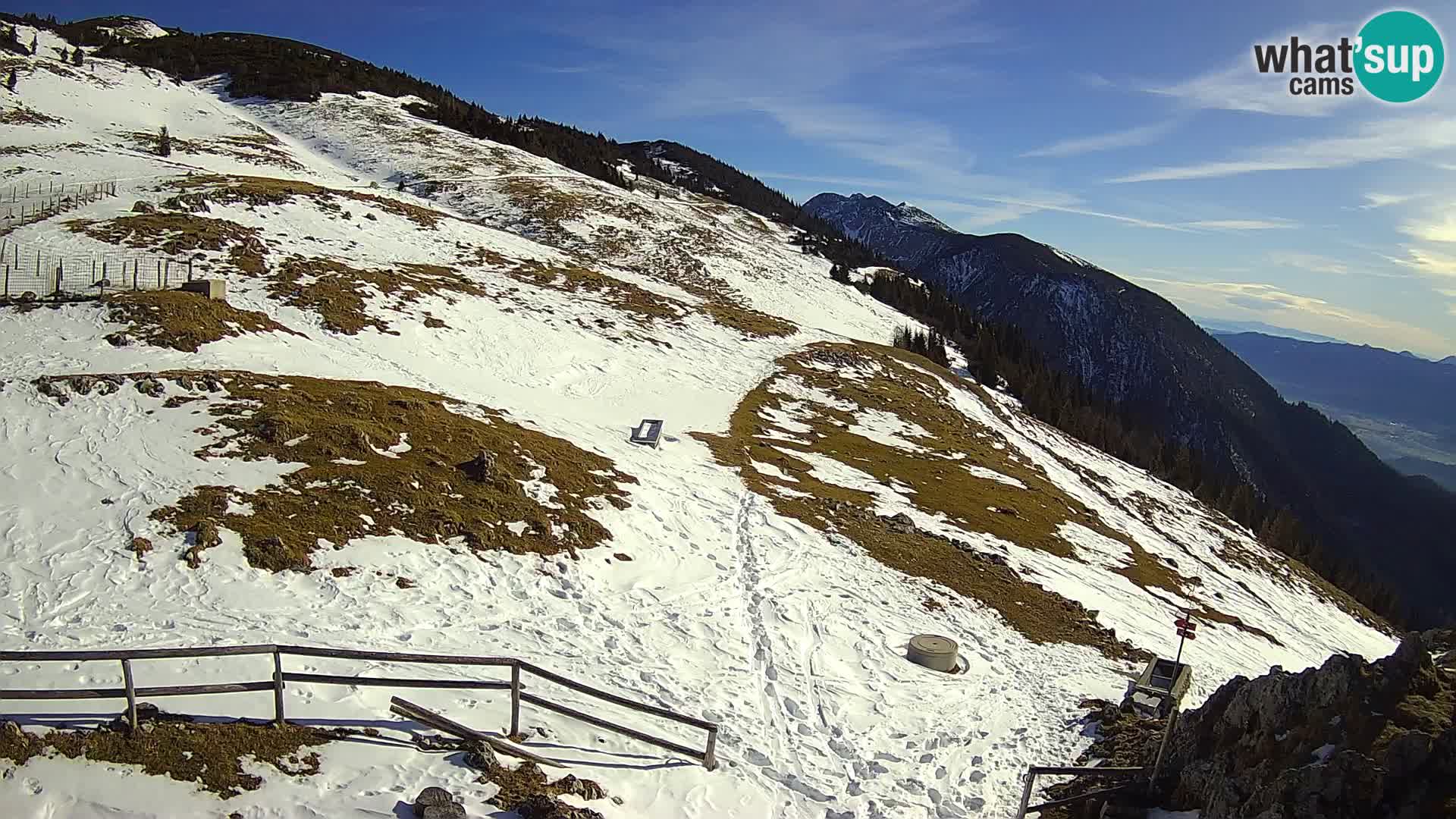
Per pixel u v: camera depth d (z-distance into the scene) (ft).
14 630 48.80
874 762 53.42
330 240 164.35
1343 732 36.65
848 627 75.72
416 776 39.63
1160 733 56.44
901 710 61.98
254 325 110.52
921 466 150.30
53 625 49.88
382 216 192.03
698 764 48.42
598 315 182.19
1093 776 51.06
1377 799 32.09
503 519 76.18
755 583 80.74
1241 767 39.96
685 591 75.77
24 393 77.46
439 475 79.61
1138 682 67.92
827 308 278.87
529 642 59.93
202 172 197.36
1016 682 70.74
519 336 150.30
